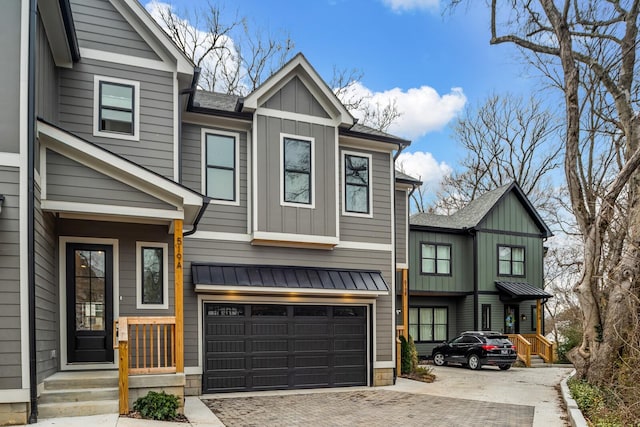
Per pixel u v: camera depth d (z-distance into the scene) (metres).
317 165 12.15
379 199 13.34
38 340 7.23
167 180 8.34
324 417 8.64
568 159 12.74
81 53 9.65
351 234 12.80
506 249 22.20
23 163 6.99
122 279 9.64
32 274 6.91
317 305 12.07
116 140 9.73
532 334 21.84
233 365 11.01
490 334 17.72
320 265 12.28
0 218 6.82
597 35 13.23
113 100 9.86
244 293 11.19
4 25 7.10
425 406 9.88
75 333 9.15
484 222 21.62
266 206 11.47
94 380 7.87
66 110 9.45
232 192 11.52
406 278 15.58
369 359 12.52
